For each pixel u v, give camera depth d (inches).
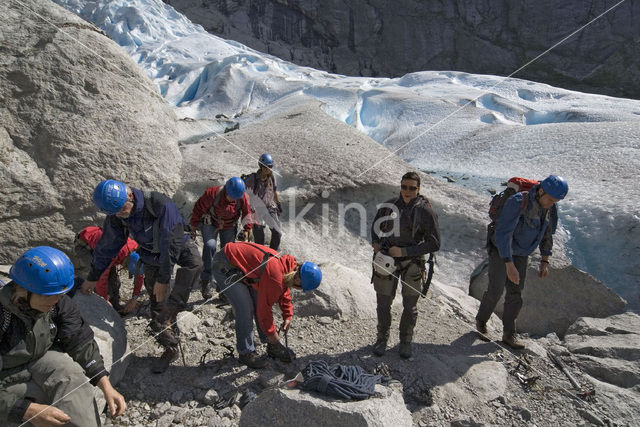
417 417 128.9
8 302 93.1
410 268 145.7
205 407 126.7
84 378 103.4
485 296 169.6
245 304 135.8
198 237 223.5
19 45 216.7
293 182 263.0
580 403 144.3
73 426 99.8
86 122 216.2
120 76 243.1
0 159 189.6
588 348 173.9
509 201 152.4
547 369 160.2
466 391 141.7
